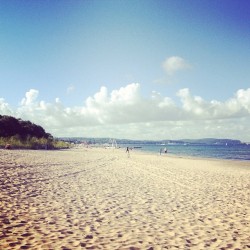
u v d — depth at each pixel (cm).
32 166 1989
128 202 988
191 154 6638
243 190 1354
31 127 6769
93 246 558
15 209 806
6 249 518
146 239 615
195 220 783
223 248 574
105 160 3381
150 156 4972
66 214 788
